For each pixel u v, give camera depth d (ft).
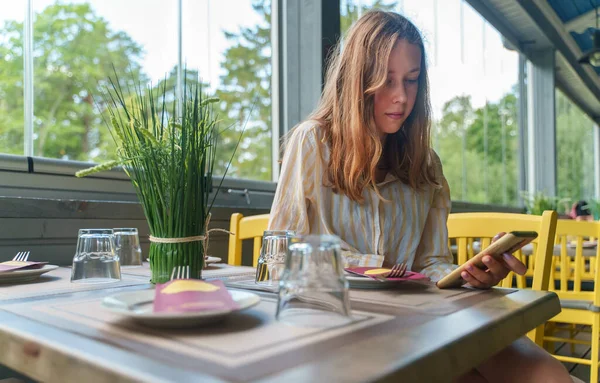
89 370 1.56
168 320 1.94
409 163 4.61
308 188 4.33
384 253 4.35
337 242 2.20
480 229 4.94
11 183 5.74
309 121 4.63
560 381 3.03
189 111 3.42
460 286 3.27
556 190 22.76
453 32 16.21
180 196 3.30
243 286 3.24
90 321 2.11
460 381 3.40
